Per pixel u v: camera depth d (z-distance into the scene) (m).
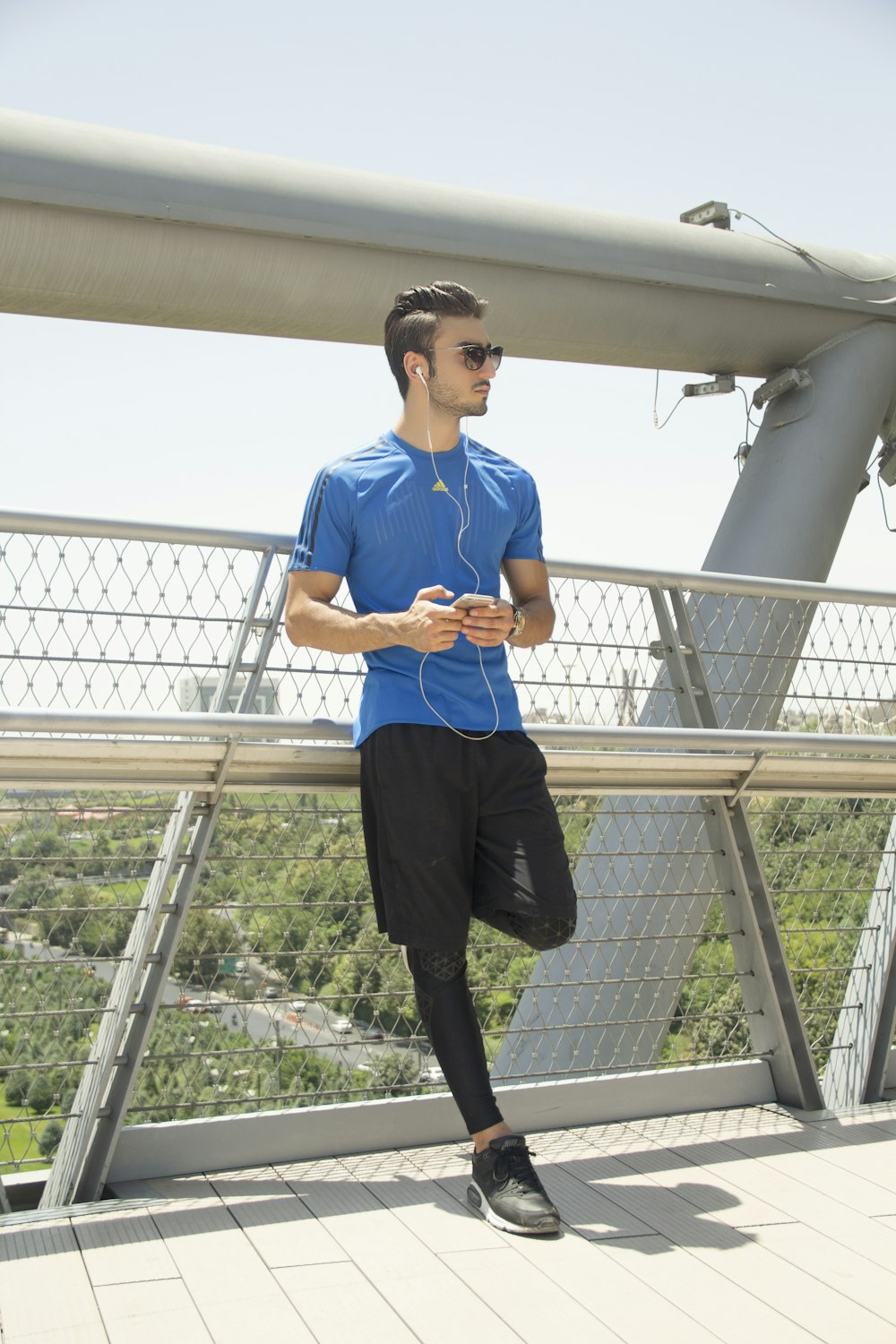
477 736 2.24
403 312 2.32
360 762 2.31
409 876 2.21
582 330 6.26
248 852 2.55
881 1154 2.54
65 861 2.38
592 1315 1.77
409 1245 2.04
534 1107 2.70
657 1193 2.30
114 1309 1.79
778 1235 2.09
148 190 4.95
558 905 2.21
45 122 4.91
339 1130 2.52
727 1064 2.92
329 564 2.27
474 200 5.77
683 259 6.23
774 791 3.04
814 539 6.88
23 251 4.93
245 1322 1.75
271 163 5.35
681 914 3.38
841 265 6.76
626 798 3.42
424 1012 2.29
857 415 6.95
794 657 3.33
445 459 2.33
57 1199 2.36
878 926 3.16
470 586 2.31
